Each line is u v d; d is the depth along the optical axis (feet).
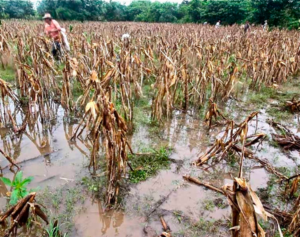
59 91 18.57
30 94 14.44
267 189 10.64
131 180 10.84
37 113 14.93
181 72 18.03
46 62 17.81
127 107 15.11
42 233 8.24
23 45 24.62
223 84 19.42
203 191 10.44
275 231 8.57
